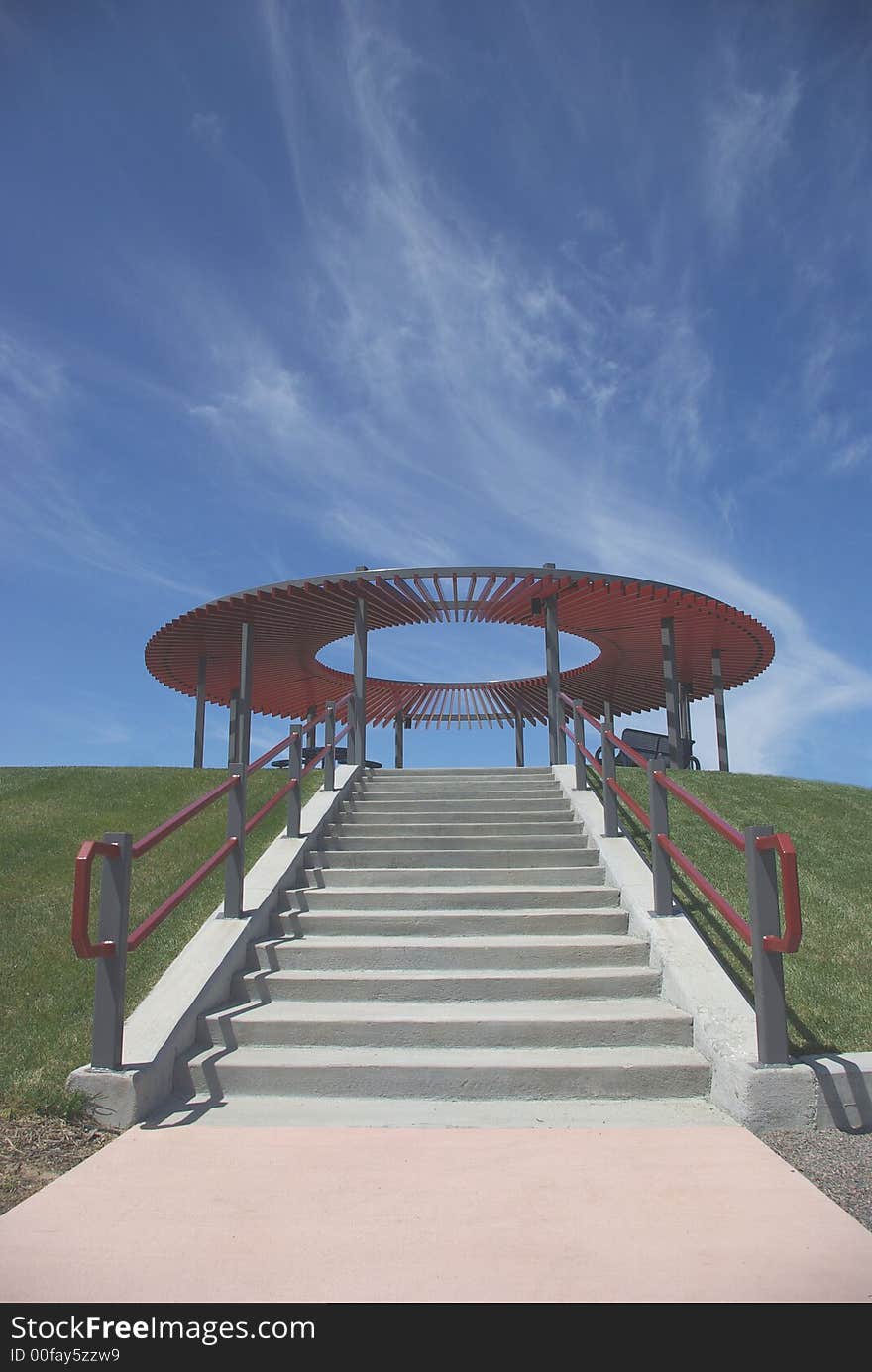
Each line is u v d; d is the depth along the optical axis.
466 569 11.58
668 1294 2.42
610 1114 4.04
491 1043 4.62
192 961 5.20
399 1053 4.54
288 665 17.84
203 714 17.30
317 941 5.76
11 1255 2.66
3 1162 3.46
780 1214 2.93
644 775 10.05
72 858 7.49
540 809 8.85
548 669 11.80
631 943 5.52
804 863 7.36
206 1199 3.07
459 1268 2.57
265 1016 4.78
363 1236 2.78
